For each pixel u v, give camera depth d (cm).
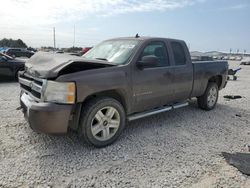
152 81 475
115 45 506
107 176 328
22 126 487
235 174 341
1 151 382
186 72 557
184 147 424
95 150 400
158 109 515
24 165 346
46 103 361
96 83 386
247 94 983
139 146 421
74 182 312
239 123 573
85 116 386
